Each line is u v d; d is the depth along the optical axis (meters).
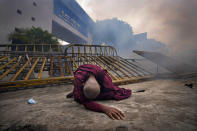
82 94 1.30
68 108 1.41
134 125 0.93
